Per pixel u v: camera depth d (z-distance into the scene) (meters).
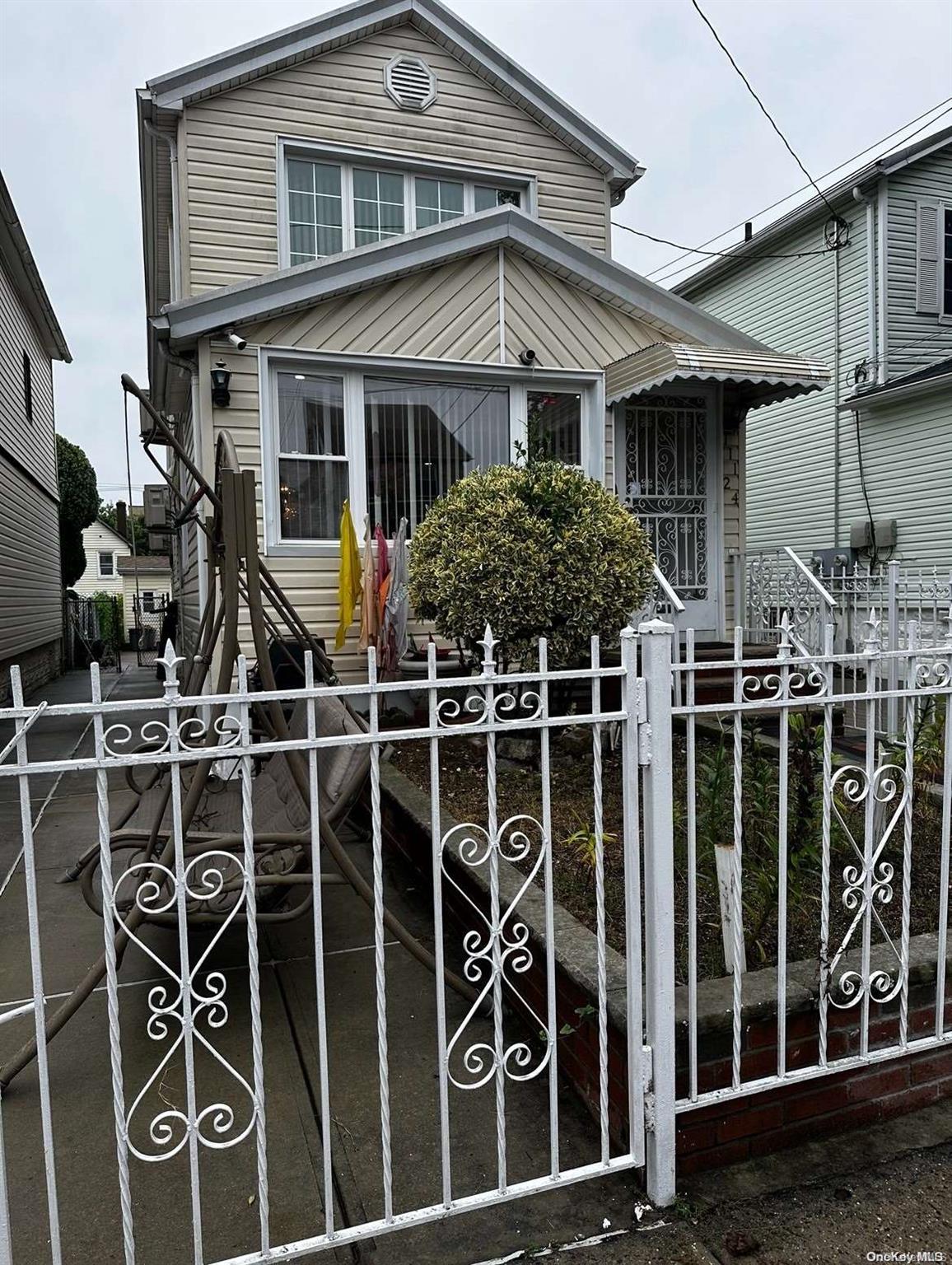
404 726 6.49
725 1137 2.23
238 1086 2.57
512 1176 2.15
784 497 13.34
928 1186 2.16
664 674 2.06
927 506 10.88
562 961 2.52
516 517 5.21
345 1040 2.84
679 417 8.38
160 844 3.05
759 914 2.76
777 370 7.30
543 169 8.91
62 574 19.81
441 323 7.17
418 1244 1.93
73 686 15.21
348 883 2.96
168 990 3.22
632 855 2.06
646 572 5.65
